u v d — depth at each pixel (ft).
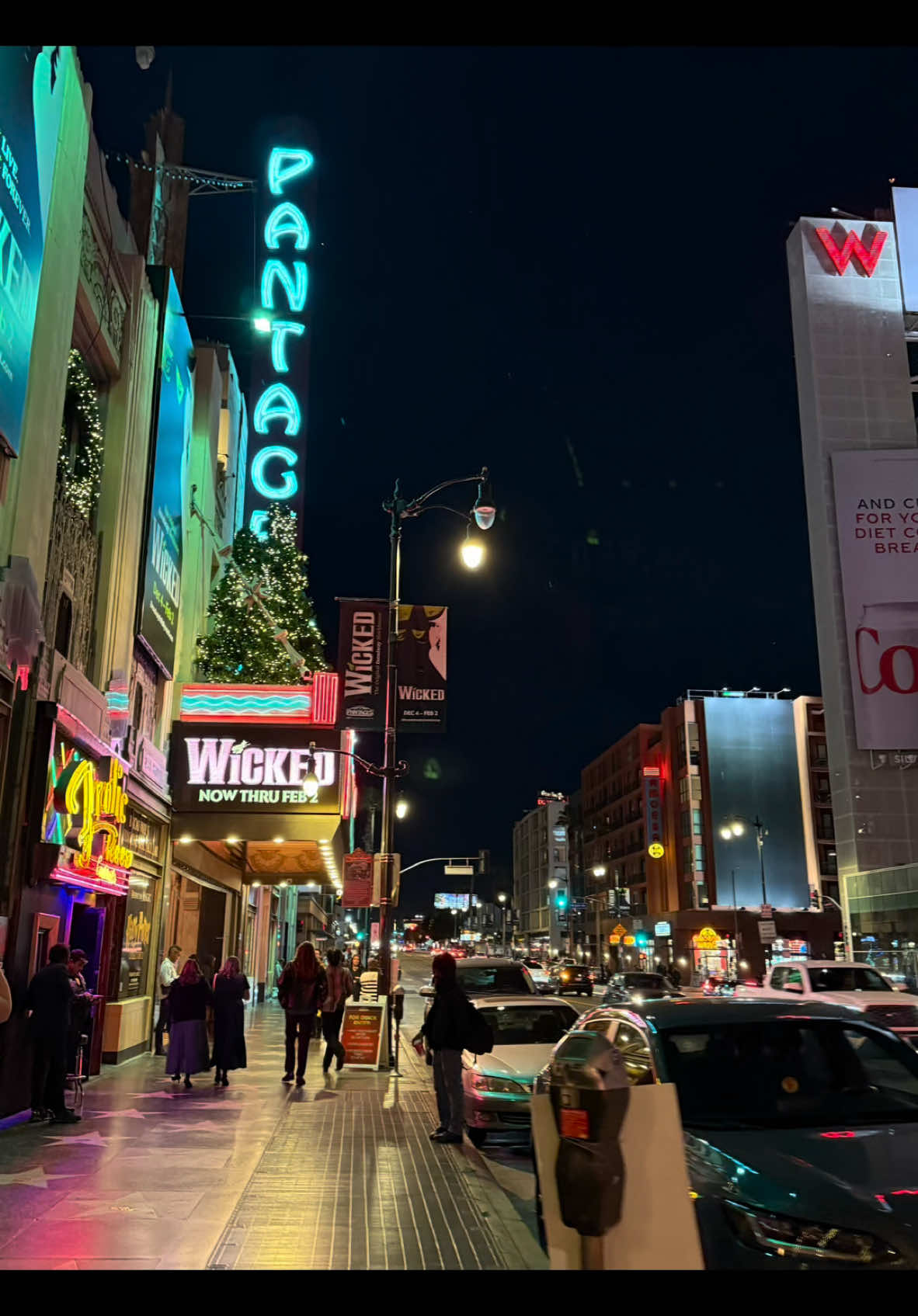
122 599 52.39
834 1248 13.16
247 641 81.66
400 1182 26.68
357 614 64.64
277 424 123.03
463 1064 36.06
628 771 301.43
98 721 45.78
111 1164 27.91
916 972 137.90
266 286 128.16
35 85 36.45
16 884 35.53
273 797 65.05
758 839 240.53
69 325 42.19
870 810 153.38
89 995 39.99
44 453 39.01
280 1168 28.14
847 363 167.43
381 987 57.67
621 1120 11.96
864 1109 17.90
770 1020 19.90
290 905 176.76
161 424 59.88
